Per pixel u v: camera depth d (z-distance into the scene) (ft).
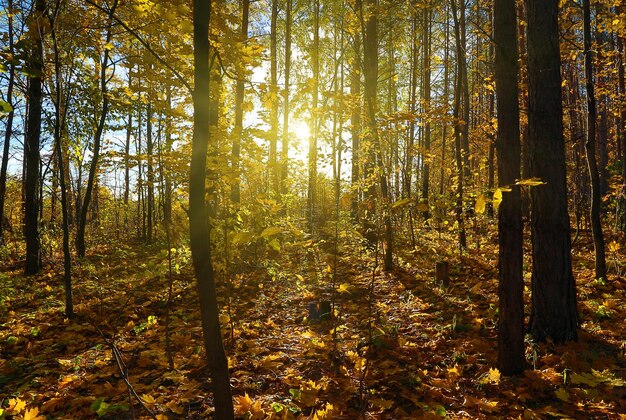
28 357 14.52
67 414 10.34
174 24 7.16
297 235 6.05
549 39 14.15
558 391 10.27
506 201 11.34
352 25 27.04
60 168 17.79
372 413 10.02
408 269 25.34
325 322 17.03
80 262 29.81
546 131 14.20
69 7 15.31
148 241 46.06
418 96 57.52
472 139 41.16
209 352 6.44
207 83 6.44
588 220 38.60
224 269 15.34
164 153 12.36
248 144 11.84
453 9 29.35
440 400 10.61
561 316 13.85
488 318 16.14
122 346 14.97
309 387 11.00
